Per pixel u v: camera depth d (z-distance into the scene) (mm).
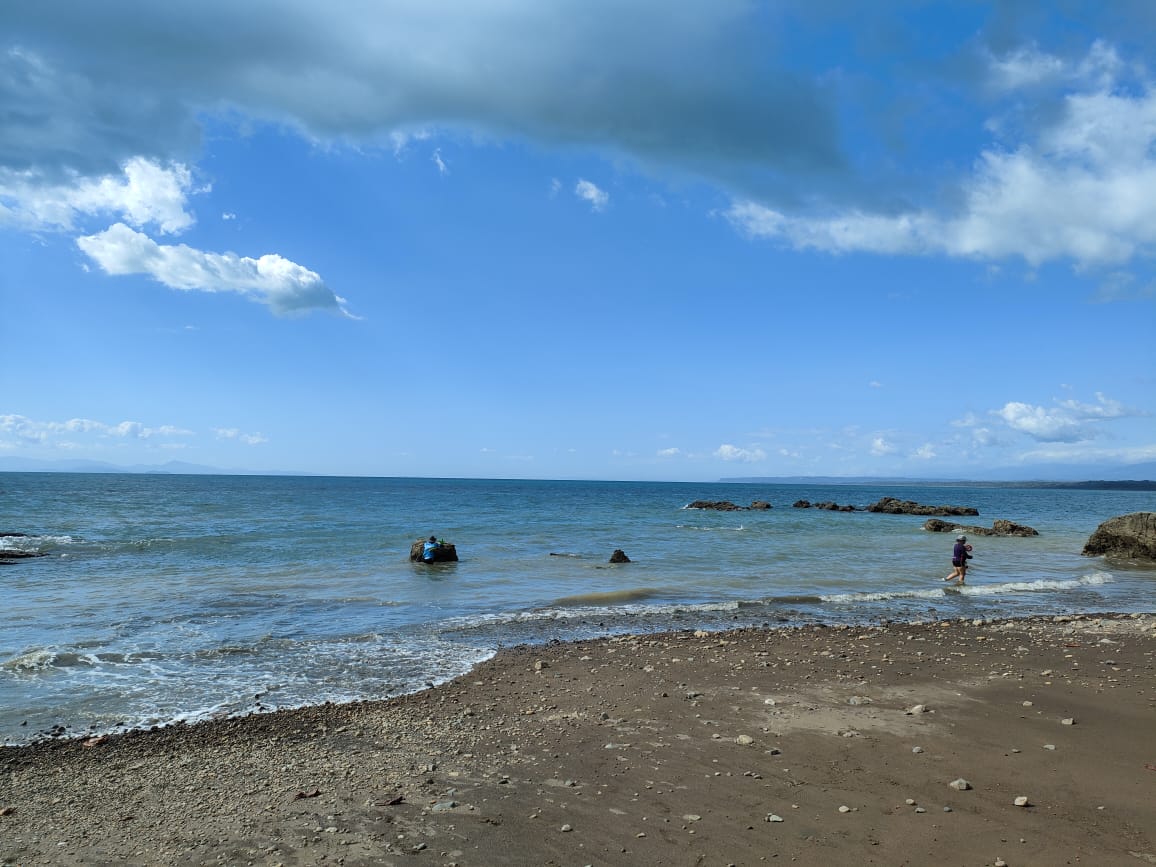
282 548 31875
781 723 9125
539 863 5598
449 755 8047
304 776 7441
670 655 13188
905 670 11969
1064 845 5844
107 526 43344
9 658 12781
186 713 9898
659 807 6621
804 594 21234
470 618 16969
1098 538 34656
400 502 83125
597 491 160250
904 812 6488
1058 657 13016
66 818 6457
